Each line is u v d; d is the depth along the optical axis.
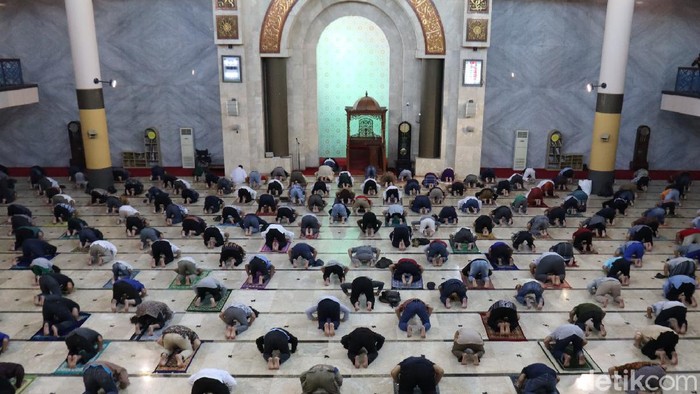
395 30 16.86
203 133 17.98
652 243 11.12
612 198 14.52
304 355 7.50
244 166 16.77
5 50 17.27
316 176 16.75
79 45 14.50
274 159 17.08
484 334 8.00
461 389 6.78
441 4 15.71
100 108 15.08
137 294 8.66
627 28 14.20
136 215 11.94
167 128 17.98
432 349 7.64
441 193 13.95
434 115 16.64
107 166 15.52
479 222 11.78
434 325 8.24
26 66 17.38
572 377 7.00
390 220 12.50
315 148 17.84
